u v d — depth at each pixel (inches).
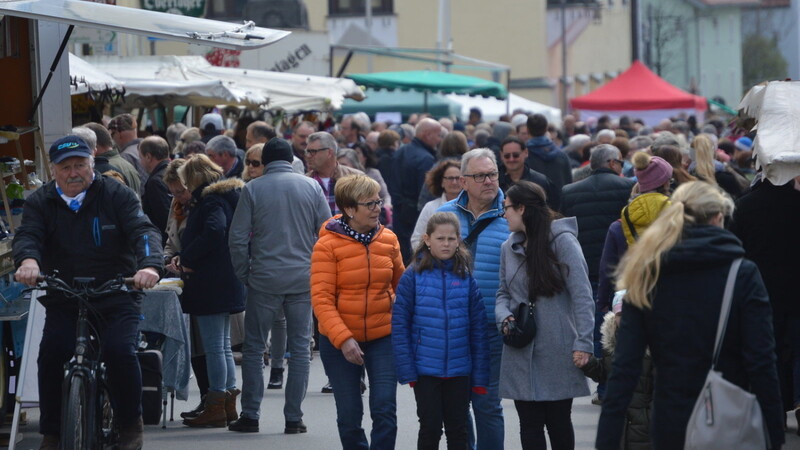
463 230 687.1
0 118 950.4
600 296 838.5
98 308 634.8
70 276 639.1
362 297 664.4
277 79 1745.8
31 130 936.9
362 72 4488.2
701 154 912.9
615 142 1326.3
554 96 5324.8
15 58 948.6
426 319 636.1
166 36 703.1
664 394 467.8
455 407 640.4
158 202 993.5
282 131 2050.9
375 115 2849.4
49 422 645.3
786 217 762.2
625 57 6274.6
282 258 810.8
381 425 660.1
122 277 612.7
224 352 851.4
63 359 639.8
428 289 637.3
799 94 749.9
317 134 1065.5
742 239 780.0
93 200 639.8
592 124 3002.0
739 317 462.0
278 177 815.7
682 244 466.6
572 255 632.4
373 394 666.2
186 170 839.1
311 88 1729.8
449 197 863.1
